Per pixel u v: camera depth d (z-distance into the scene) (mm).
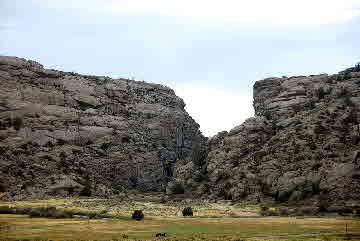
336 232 117250
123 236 108438
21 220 143250
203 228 127938
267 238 106125
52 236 107562
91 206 185125
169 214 172500
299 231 119500
